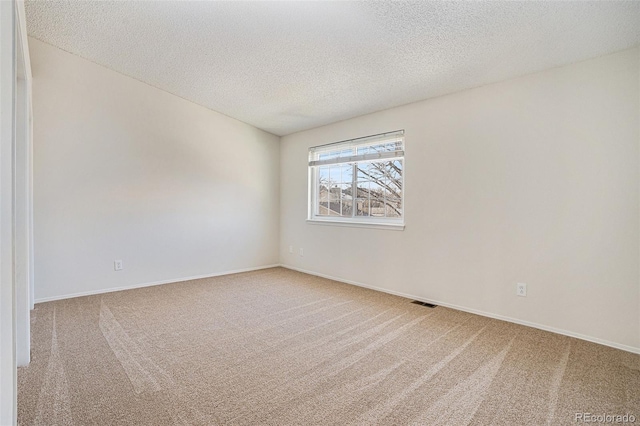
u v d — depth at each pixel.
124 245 3.77
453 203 3.17
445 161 3.23
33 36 3.05
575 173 2.47
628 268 2.26
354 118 4.16
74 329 2.58
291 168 5.14
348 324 2.75
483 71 2.73
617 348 2.29
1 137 0.80
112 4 2.51
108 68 3.60
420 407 1.62
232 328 2.65
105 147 3.61
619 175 2.29
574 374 1.94
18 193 1.95
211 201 4.50
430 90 3.18
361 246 4.05
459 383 1.84
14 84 0.88
